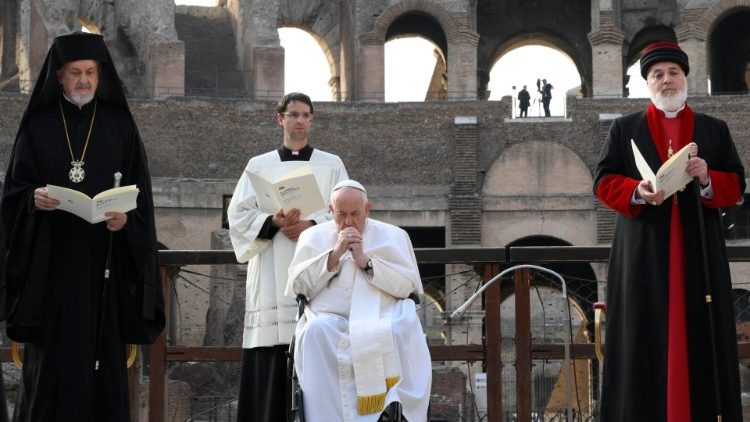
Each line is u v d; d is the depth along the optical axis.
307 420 8.62
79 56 9.41
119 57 48.47
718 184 9.50
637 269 9.58
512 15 52.16
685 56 9.93
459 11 48.06
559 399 20.75
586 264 42.53
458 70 47.88
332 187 11.05
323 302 9.15
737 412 9.34
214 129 43.31
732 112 43.09
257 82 46.59
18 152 9.42
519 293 11.77
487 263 11.88
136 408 12.12
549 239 45.66
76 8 46.28
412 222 43.41
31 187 9.24
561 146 43.38
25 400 9.27
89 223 9.36
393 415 8.53
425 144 43.75
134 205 9.05
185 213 42.62
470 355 11.93
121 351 9.45
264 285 10.48
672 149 9.84
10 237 9.25
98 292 9.35
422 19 51.53
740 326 25.61
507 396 25.95
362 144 43.81
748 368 29.62
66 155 9.48
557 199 43.12
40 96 9.52
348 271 9.17
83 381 9.14
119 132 9.66
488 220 43.25
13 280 9.19
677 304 9.40
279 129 43.56
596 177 10.01
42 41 45.34
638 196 9.56
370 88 47.91
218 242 39.06
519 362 11.76
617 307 9.77
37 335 9.26
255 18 47.44
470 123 43.47
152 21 45.91
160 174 42.94
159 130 43.06
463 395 21.81
